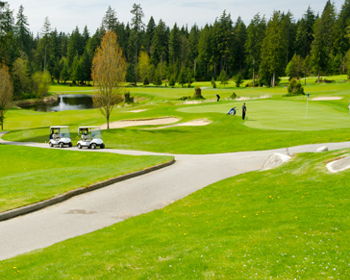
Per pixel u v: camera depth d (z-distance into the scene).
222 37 139.88
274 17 108.62
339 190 11.94
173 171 20.20
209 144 30.50
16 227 11.63
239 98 73.50
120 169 19.92
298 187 13.52
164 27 166.88
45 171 19.89
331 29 129.25
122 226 11.36
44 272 7.70
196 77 146.88
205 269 6.85
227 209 12.11
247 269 6.62
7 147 32.97
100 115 63.34
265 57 110.56
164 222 11.41
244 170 19.80
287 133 30.64
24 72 103.88
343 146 23.73
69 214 12.98
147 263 7.64
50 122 58.97
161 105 71.75
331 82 108.06
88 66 154.50
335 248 7.15
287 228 8.88
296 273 6.24
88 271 7.53
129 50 161.62
